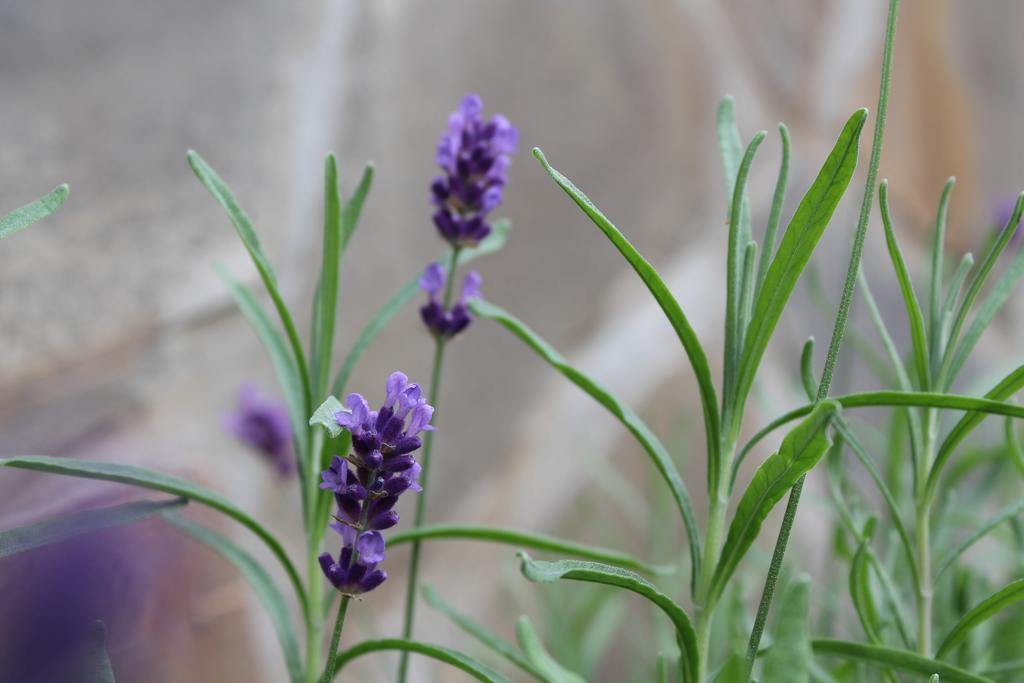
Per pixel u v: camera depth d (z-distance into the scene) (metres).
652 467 0.60
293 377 0.42
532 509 0.59
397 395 0.37
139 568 0.49
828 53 0.69
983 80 0.72
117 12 0.55
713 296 0.65
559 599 0.54
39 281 0.52
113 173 0.54
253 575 0.42
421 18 0.59
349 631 0.56
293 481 0.54
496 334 0.59
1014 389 0.39
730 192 0.40
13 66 0.53
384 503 0.37
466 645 0.58
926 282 0.67
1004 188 0.73
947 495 0.44
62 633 0.46
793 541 0.59
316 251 0.57
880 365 0.49
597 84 0.64
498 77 0.61
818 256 0.65
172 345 0.54
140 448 0.53
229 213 0.39
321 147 0.58
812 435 0.36
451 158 0.43
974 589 0.45
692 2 0.66
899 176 0.70
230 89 0.56
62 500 0.50
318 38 0.58
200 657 0.51
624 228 0.64
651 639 0.58
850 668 0.42
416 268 0.59
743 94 0.67
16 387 0.51
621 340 0.62
